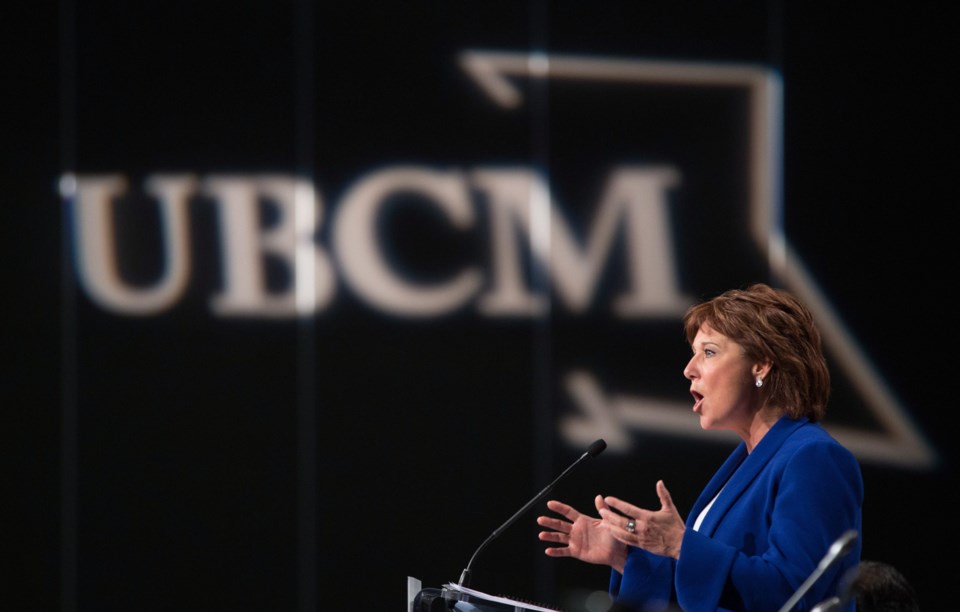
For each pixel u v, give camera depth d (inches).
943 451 576.4
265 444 553.6
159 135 555.2
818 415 259.3
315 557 552.4
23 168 547.2
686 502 564.1
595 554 253.3
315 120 562.6
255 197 558.3
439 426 560.4
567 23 573.9
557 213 569.3
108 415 546.9
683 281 571.8
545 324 566.6
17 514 538.6
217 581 547.2
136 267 551.5
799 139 579.8
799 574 226.2
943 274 580.1
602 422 566.6
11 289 543.2
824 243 577.9
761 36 580.7
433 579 555.8
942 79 584.7
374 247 562.9
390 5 567.8
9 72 547.8
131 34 556.7
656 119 574.6
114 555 543.2
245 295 556.1
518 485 561.3
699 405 264.5
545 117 570.9
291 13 563.5
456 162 565.9
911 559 572.7
